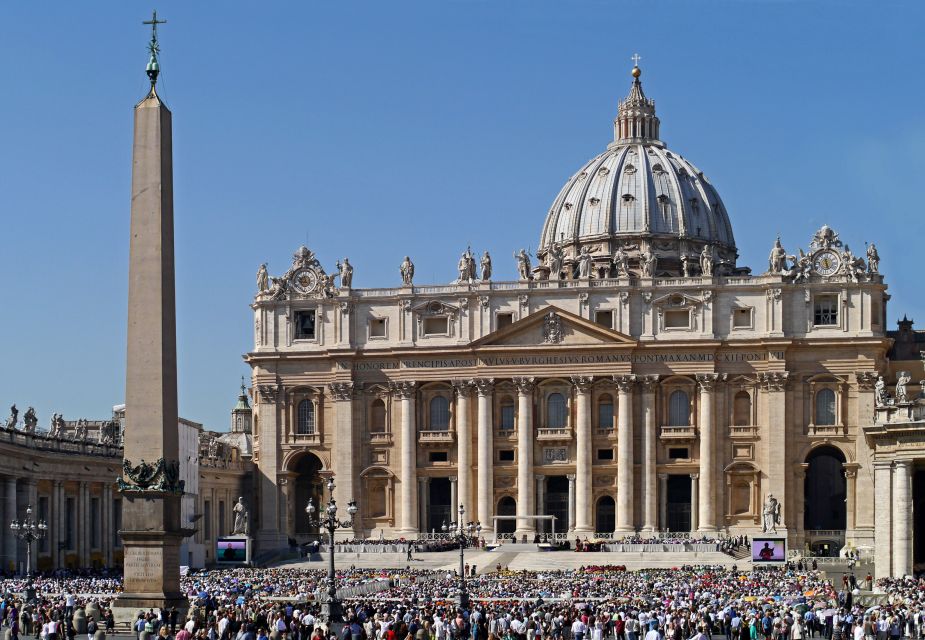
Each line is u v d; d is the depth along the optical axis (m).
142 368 57.72
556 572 119.06
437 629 62.56
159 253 57.81
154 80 59.25
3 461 109.31
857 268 157.12
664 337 158.75
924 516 98.62
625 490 157.12
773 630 72.00
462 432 161.50
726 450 157.62
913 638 72.00
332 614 66.88
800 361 157.12
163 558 57.38
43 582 92.69
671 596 85.81
